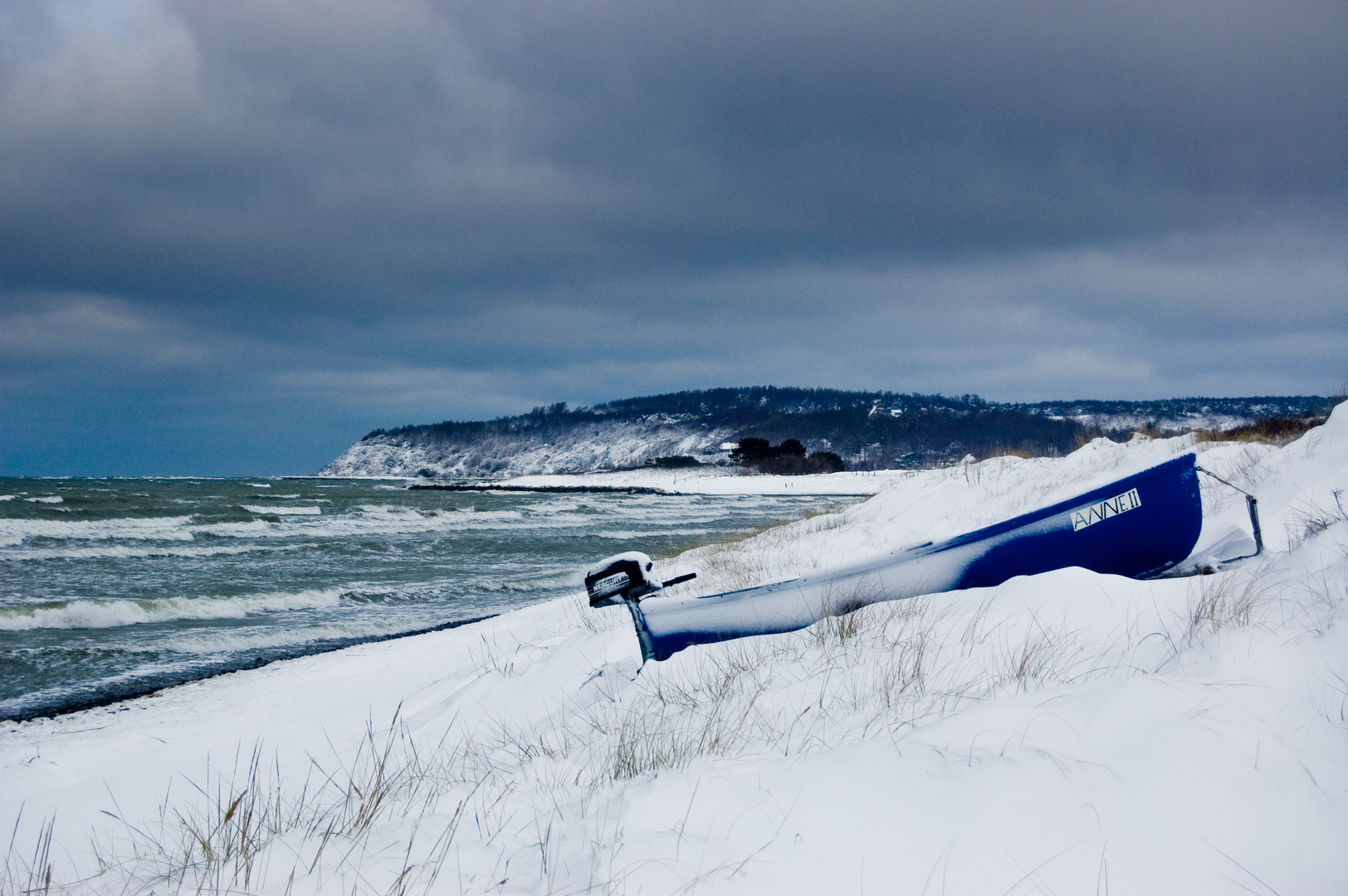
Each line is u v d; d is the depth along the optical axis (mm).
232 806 3758
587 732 4902
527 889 2492
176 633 14023
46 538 29562
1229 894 2283
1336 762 2814
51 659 12031
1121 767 2795
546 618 12070
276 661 11922
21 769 6953
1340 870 2344
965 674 4230
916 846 2510
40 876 4070
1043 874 2367
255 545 29969
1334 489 6824
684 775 3225
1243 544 6543
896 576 6305
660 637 6121
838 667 4688
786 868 2441
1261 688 3299
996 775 2783
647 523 43969
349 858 2855
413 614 16469
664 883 2373
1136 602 4891
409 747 5977
